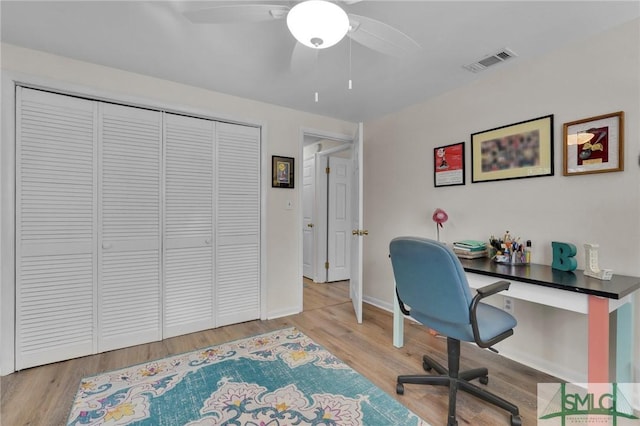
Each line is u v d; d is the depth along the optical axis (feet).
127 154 7.75
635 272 5.42
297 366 6.79
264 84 8.38
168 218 8.31
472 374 5.87
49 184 6.84
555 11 5.21
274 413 5.19
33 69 6.63
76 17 5.51
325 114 10.87
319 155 14.93
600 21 5.50
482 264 6.73
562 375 6.36
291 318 9.96
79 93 7.07
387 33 4.54
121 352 7.48
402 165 10.28
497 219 7.56
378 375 6.44
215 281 9.04
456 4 5.02
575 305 4.82
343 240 15.67
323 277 14.99
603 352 4.55
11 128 6.42
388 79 8.01
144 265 7.98
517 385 6.12
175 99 8.27
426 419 5.09
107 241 7.50
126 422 4.99
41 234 6.77
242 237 9.50
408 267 5.29
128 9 5.29
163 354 7.38
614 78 5.66
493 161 7.63
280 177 10.12
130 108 7.79
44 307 6.82
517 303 7.09
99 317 7.41
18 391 5.84
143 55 6.87
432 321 5.45
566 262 5.87
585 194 6.05
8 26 5.78
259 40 6.27
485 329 4.94
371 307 11.16
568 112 6.28
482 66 7.27
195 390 5.86
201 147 8.81
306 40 4.19
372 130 11.51
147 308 8.02
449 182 8.72
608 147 5.72
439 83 8.22
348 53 6.65
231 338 8.33
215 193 9.02
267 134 9.84
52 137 6.89
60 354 6.98
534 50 6.53
